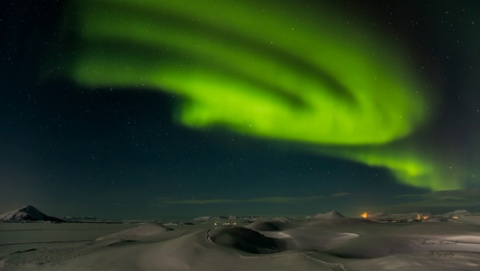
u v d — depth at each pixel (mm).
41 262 24531
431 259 19125
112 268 22328
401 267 17906
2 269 22297
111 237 48562
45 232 70938
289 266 20156
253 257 23203
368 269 18422
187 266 21891
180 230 45531
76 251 29688
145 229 50344
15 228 92000
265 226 54094
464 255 19875
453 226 44750
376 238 33062
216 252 24578
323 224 53938
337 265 19953
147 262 23438
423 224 50312
